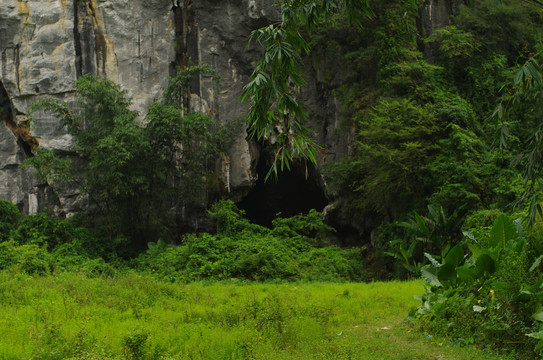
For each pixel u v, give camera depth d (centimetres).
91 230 2505
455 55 2581
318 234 2703
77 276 1390
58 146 2703
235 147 2916
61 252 2134
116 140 2300
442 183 2114
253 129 536
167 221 2605
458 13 2841
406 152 2148
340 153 2752
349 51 2764
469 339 643
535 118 2100
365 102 2661
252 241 2362
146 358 556
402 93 2541
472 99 2591
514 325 621
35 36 2781
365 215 2639
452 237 1998
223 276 1934
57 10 2789
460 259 764
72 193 2700
